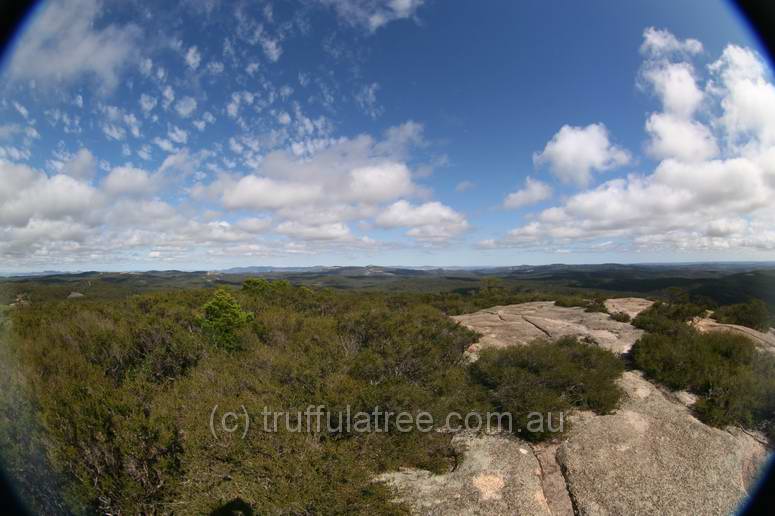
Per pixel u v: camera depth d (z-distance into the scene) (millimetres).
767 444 5820
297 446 4617
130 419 4465
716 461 5383
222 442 4473
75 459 4211
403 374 7074
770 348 9320
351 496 4305
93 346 7152
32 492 4133
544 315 14555
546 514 4656
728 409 6355
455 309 20578
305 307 17078
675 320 11180
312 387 6090
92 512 4234
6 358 5691
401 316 10141
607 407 6766
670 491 4898
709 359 7645
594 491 4953
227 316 10273
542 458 5707
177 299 15680
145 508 4270
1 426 4062
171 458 4379
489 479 5176
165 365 7504
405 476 5242
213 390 5602
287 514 4195
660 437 5965
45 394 4715
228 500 4348
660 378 7766
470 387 7199
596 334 11055
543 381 7039
